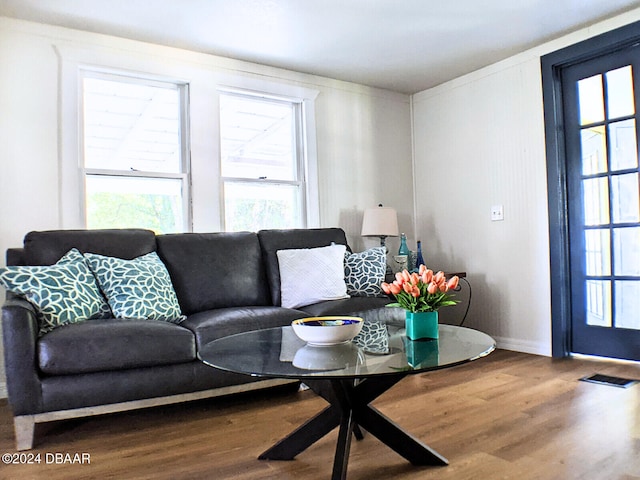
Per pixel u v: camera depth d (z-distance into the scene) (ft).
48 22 9.82
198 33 10.52
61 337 6.90
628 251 10.34
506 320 12.50
